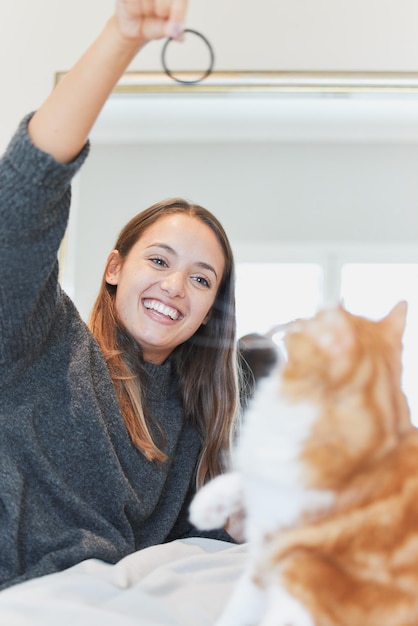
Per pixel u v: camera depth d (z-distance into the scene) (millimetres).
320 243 1536
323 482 662
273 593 659
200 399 1227
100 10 1811
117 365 1188
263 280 1379
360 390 671
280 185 1630
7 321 999
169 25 820
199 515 804
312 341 686
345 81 1662
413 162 1582
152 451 1125
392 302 1315
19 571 946
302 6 1739
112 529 1028
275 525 676
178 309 1217
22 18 1827
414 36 1713
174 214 1261
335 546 649
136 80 1712
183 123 1701
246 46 1733
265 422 687
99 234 1673
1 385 1040
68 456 1044
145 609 801
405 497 647
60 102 921
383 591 632
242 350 1186
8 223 939
